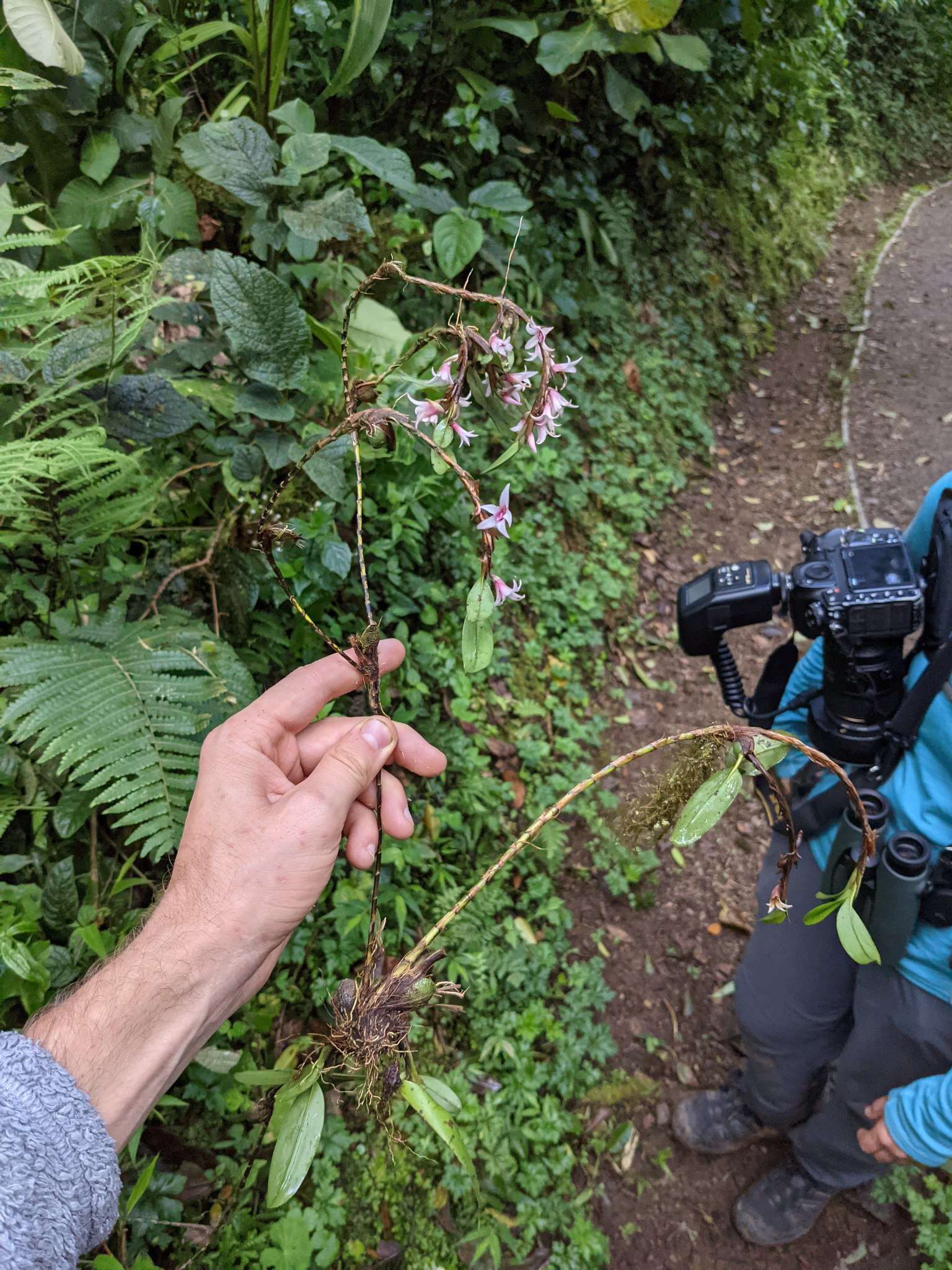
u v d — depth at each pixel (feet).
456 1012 7.37
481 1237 6.29
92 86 7.61
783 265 21.65
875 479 15.83
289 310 6.25
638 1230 7.09
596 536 12.69
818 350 19.97
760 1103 6.81
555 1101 7.28
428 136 12.10
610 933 8.82
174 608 5.97
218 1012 2.75
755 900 9.41
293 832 2.87
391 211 10.67
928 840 4.71
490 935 7.85
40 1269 1.84
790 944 5.77
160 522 6.72
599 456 13.62
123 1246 4.86
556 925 8.50
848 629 4.69
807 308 21.45
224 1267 5.39
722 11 17.08
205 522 7.01
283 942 2.97
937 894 4.58
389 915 7.22
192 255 6.53
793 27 22.25
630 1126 7.50
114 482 5.24
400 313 10.43
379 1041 2.71
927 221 26.53
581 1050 7.73
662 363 15.93
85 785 4.68
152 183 7.92
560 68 12.56
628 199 16.57
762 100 21.66
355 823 3.77
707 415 16.92
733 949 8.98
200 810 3.06
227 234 8.50
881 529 4.99
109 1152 2.08
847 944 2.72
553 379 2.56
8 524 5.30
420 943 2.82
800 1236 7.00
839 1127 5.95
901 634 4.68
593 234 15.44
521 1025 7.50
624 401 14.82
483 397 2.62
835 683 4.98
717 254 19.33
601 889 9.15
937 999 4.91
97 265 4.96
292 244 7.48
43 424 4.98
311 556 6.84
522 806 9.13
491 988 7.54
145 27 7.90
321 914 6.98
